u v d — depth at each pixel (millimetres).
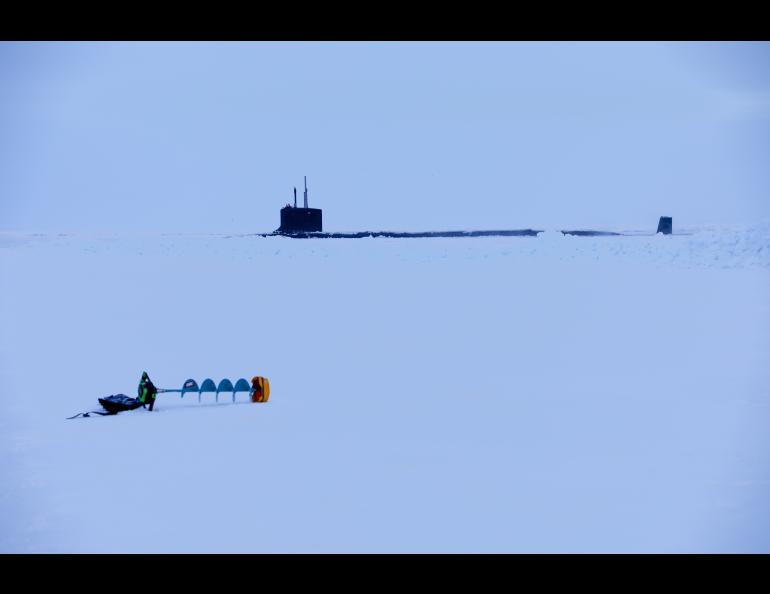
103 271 84438
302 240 103062
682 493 18297
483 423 25594
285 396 31078
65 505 17844
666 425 24984
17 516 17125
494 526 16438
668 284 68188
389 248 94188
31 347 44406
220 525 16594
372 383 33562
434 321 53281
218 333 49281
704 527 16281
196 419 26906
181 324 53031
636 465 20516
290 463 20984
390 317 55562
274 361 39719
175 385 34094
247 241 103062
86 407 29375
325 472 20188
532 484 19062
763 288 64875
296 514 17141
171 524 16672
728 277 70625
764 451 21750
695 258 79938
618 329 48812
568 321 52219
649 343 43594
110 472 20266
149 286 73812
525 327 50250
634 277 73062
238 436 24203
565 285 69375
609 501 17797
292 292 69062
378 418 26578
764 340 44062
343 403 29375
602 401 29031
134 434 24641
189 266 87875
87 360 40312
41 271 85125
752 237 83250
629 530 16156
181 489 18938
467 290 68438
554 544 15516
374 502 17891
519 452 21906
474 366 37562
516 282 72125
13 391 32500
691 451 21859
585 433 24031
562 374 35094
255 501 17984
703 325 49719
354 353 41906
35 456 21953
